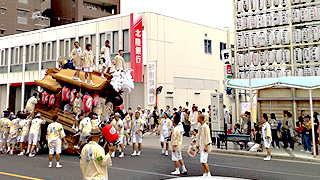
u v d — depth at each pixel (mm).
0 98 32594
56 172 8664
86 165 4254
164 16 24312
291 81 12602
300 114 15477
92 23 25734
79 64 12305
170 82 24312
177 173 8406
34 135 11898
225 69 20359
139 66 22328
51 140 9430
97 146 4281
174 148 8461
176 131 8523
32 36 29828
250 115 15164
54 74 13109
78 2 48406
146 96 22438
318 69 14312
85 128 11203
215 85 28844
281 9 15430
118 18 24141
